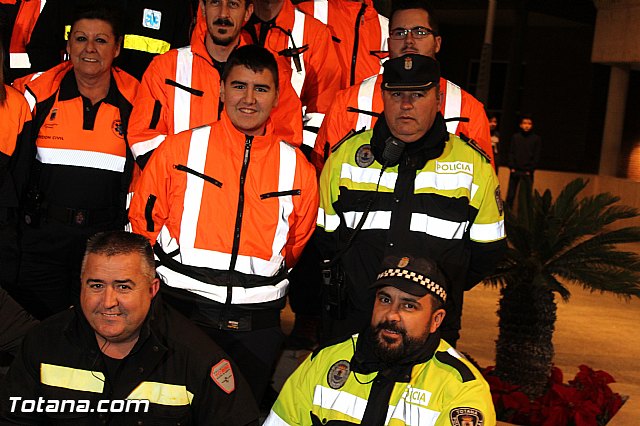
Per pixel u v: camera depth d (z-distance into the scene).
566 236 6.23
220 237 4.05
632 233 6.23
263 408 4.87
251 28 5.18
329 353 3.56
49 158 4.71
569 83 25.27
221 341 4.09
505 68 27.06
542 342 6.34
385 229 4.15
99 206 4.79
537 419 6.03
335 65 5.44
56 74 4.78
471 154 4.21
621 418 6.08
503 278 6.39
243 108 4.04
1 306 4.25
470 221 4.23
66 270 4.90
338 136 4.90
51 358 3.54
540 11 22.09
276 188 4.12
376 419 3.40
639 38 16.52
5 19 5.38
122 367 3.54
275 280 4.18
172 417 3.58
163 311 3.60
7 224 4.68
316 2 5.86
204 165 4.08
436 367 3.41
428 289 3.38
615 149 19.30
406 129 4.04
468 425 3.28
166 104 4.64
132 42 5.70
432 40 4.75
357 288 4.23
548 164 25.64
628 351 8.37
